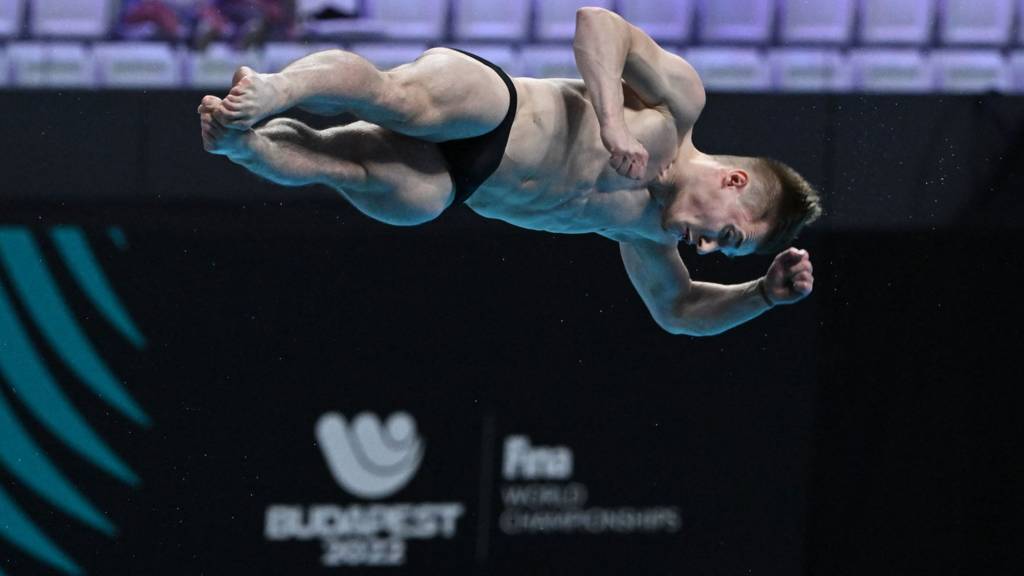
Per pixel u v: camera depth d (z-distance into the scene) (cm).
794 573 2234
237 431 2072
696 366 2206
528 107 1131
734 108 2119
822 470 2245
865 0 2720
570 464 2161
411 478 2119
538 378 2152
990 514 2272
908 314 2217
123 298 2036
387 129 1098
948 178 2144
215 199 2045
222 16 2527
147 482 2047
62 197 2008
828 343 2231
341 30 2550
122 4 2597
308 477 2092
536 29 2725
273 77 973
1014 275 2178
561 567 2153
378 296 2108
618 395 2175
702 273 2123
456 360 2130
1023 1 2720
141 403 2047
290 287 2081
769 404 2228
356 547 2105
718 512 2211
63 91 2011
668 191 1196
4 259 2000
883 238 2172
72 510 2033
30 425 2023
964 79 2645
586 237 2159
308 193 2072
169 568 2052
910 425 2262
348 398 2102
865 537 2262
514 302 2144
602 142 1116
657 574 2181
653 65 1147
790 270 1262
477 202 1177
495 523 2136
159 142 2025
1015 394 2242
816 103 2131
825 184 2136
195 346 2058
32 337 2017
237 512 2072
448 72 1077
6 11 2594
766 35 2712
